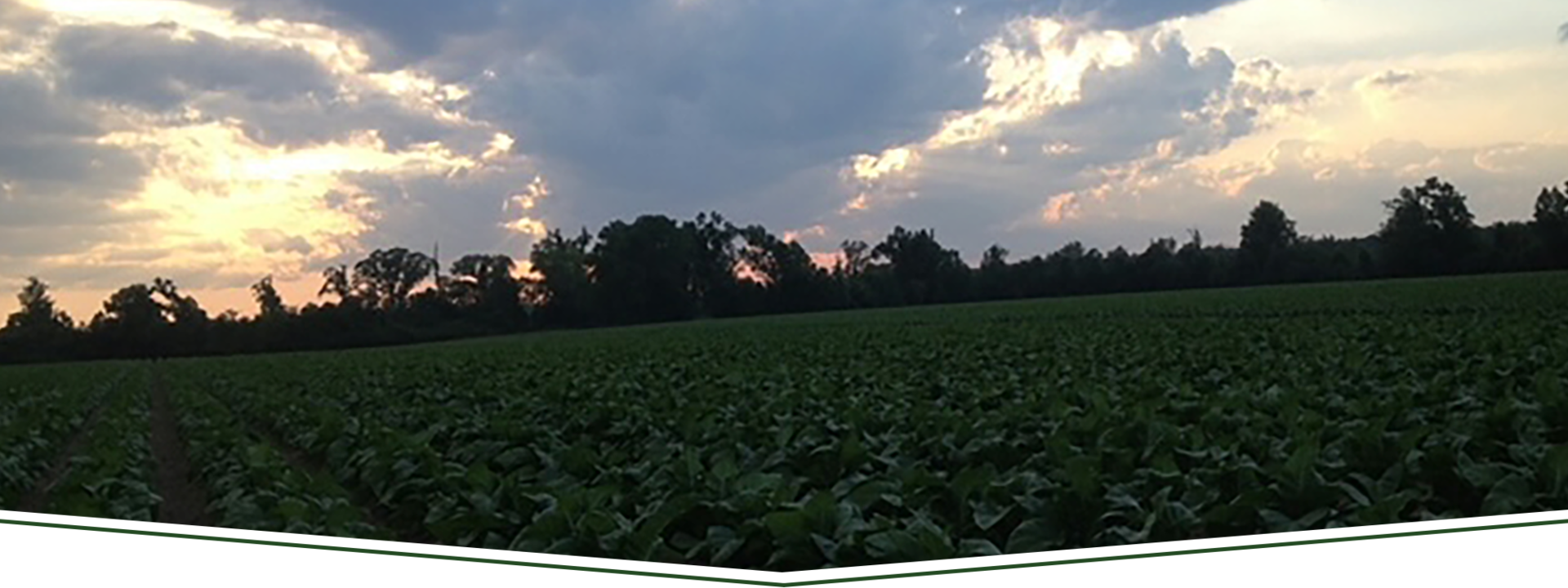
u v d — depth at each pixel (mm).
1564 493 7043
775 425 12008
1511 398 9852
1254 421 10492
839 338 37625
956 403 14023
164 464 17391
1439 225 62750
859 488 7754
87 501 9023
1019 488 7785
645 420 13055
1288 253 76500
